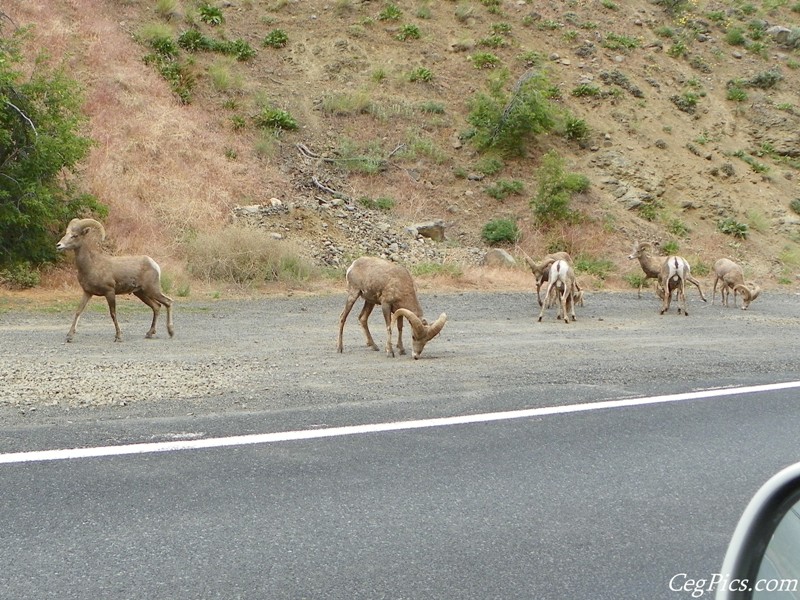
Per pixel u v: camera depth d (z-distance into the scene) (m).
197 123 24.45
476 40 33.16
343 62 30.42
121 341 10.70
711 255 26.30
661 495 5.31
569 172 27.91
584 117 30.33
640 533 4.68
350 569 4.07
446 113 29.52
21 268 15.54
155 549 4.18
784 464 6.06
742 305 18.83
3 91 16.22
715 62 36.06
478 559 4.25
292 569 4.04
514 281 20.48
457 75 31.23
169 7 29.31
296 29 31.88
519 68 31.86
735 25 39.31
